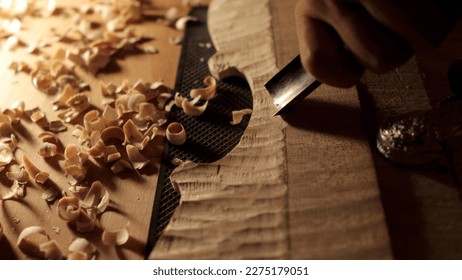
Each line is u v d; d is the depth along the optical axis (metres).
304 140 0.28
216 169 0.27
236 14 0.37
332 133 0.28
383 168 0.27
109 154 0.30
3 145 0.30
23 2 0.41
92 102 0.33
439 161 0.27
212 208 0.26
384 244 0.24
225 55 0.35
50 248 0.26
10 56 0.37
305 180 0.26
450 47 0.34
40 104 0.33
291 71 0.28
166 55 0.37
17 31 0.39
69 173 0.29
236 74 0.34
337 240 0.24
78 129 0.32
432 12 0.22
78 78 0.35
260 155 0.28
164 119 0.32
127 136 0.30
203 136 0.31
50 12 0.41
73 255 0.25
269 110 0.30
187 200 0.26
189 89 0.34
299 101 0.28
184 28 0.39
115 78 0.35
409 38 0.23
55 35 0.39
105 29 0.40
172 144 0.30
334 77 0.25
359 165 0.26
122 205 0.28
